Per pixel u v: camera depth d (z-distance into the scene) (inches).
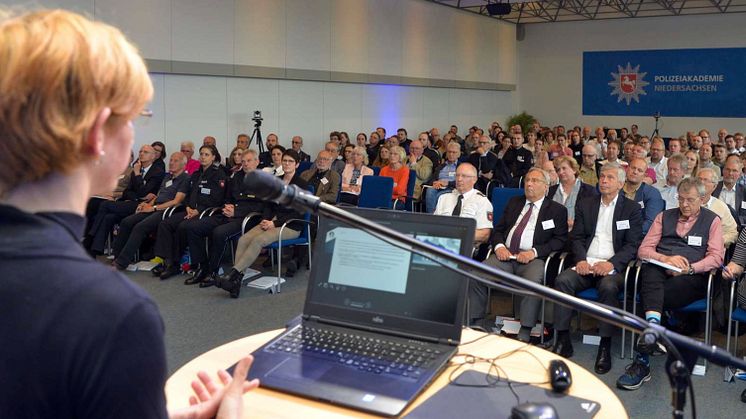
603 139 522.0
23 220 26.4
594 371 150.1
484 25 623.5
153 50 335.0
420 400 56.9
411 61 526.6
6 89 25.3
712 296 160.2
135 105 28.9
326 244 72.4
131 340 25.9
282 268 241.4
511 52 674.2
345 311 69.7
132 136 30.0
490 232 189.8
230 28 375.2
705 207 170.4
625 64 639.8
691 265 153.0
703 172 187.8
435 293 66.9
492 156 353.4
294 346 65.4
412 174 302.4
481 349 69.3
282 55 410.3
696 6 582.6
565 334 159.6
